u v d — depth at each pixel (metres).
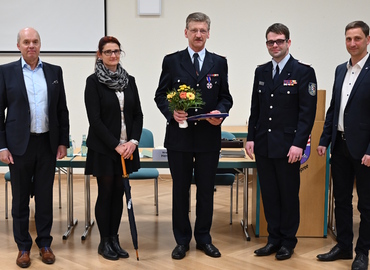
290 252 3.34
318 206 3.82
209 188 3.34
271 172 3.37
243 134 5.56
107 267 3.14
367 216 3.06
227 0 6.39
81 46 6.36
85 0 6.29
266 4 6.40
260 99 3.35
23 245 3.19
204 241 3.41
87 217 3.98
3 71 3.08
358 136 3.01
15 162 3.09
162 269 3.10
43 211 3.24
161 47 6.45
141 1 6.34
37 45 3.07
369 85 2.98
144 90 6.52
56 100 3.17
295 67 3.22
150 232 3.97
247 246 3.61
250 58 6.49
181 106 3.04
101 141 3.16
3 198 5.24
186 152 3.26
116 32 6.39
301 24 6.43
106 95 3.15
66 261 3.26
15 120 3.06
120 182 3.29
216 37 6.45
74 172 6.55
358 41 3.00
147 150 3.94
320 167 3.79
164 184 6.15
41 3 6.27
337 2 6.38
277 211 3.42
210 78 3.24
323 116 3.75
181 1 6.38
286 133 3.23
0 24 6.28
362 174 3.04
